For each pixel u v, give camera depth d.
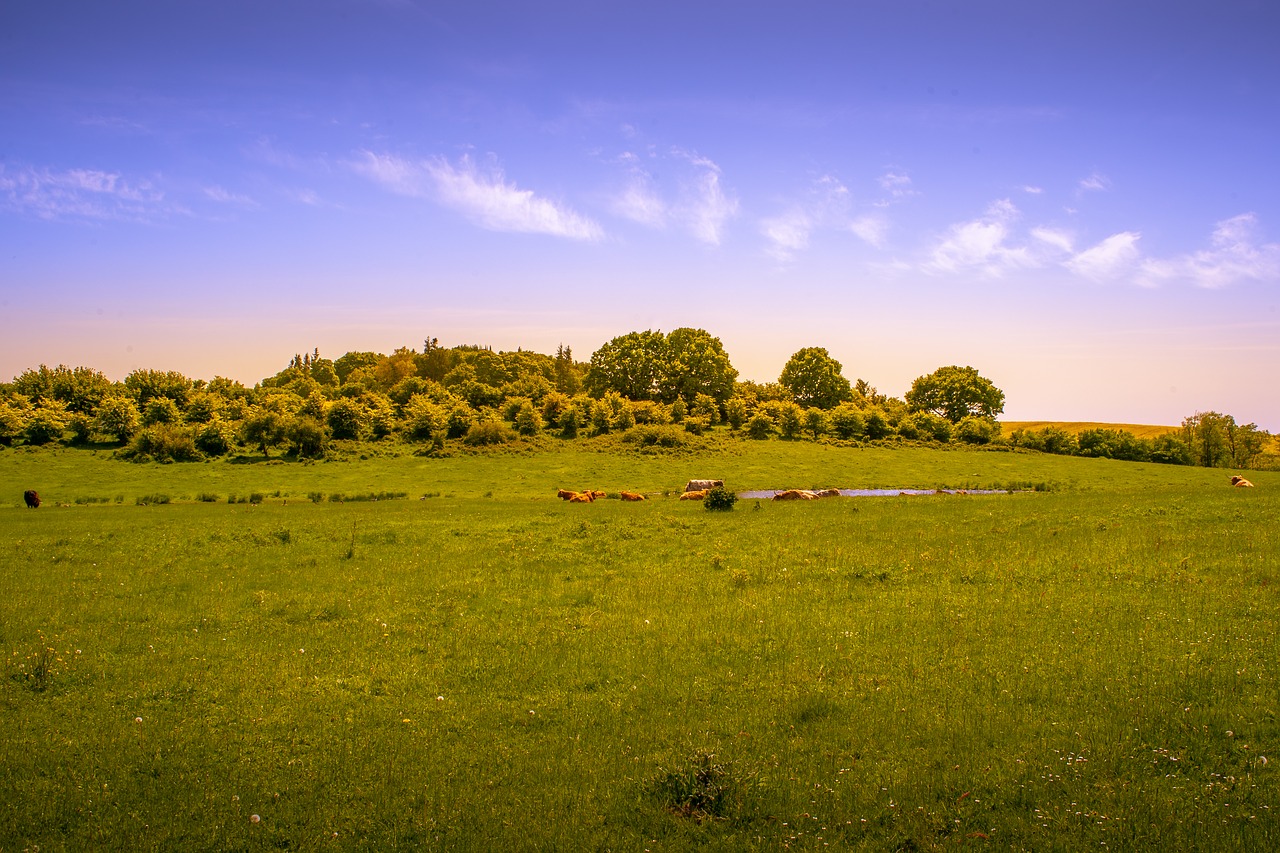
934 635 18.02
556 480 81.75
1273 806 10.05
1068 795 10.61
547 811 10.58
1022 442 109.56
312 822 10.39
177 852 9.77
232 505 53.03
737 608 21.11
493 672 16.56
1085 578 22.61
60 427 93.00
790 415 113.31
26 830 10.20
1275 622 17.56
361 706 14.74
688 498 56.12
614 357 138.50
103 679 16.28
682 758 11.98
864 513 38.97
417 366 195.50
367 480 79.88
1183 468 91.81
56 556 29.97
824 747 12.41
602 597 22.84
